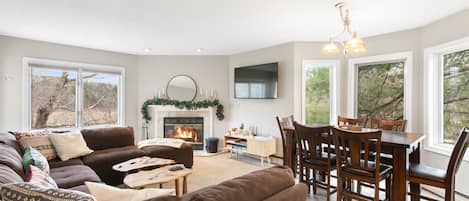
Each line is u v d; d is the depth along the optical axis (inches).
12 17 125.5
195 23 136.8
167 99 221.5
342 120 148.6
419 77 146.9
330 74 185.6
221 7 113.7
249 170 165.2
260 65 197.5
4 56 158.9
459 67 127.9
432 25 137.3
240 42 180.9
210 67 229.5
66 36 162.1
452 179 83.1
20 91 165.3
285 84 184.7
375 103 169.0
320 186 116.6
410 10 118.0
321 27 144.5
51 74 179.2
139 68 221.5
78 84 191.0
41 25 138.7
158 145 158.2
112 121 209.3
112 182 131.7
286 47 183.8
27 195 41.5
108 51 205.2
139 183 96.2
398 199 90.5
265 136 193.8
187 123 227.6
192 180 145.4
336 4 110.1
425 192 123.0
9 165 73.2
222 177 150.9
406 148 88.2
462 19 119.2
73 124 189.8
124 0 105.6
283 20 131.8
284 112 185.5
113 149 147.6
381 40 161.5
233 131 207.6
